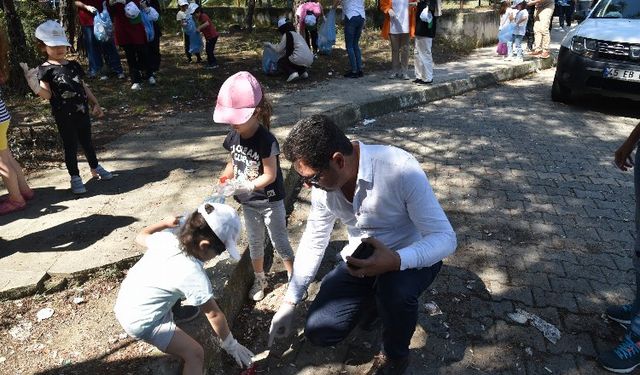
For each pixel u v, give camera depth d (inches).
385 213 90.9
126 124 240.4
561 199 180.5
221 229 84.3
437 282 133.6
